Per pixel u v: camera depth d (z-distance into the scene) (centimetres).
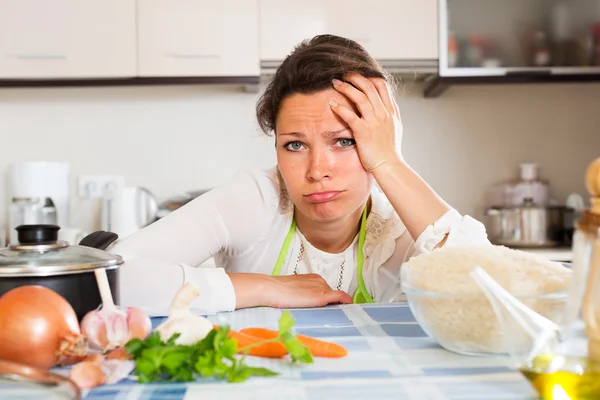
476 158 257
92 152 251
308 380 54
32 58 223
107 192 235
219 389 52
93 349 60
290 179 100
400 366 58
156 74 226
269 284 92
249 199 115
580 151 258
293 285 95
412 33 228
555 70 230
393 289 117
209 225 113
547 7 232
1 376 48
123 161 251
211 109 253
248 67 227
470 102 257
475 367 57
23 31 223
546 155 257
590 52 232
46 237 69
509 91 257
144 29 225
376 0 227
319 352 61
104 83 226
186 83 226
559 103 258
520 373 54
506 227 231
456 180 257
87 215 249
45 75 223
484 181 257
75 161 250
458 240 96
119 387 52
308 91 98
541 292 59
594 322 50
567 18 232
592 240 50
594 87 258
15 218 228
